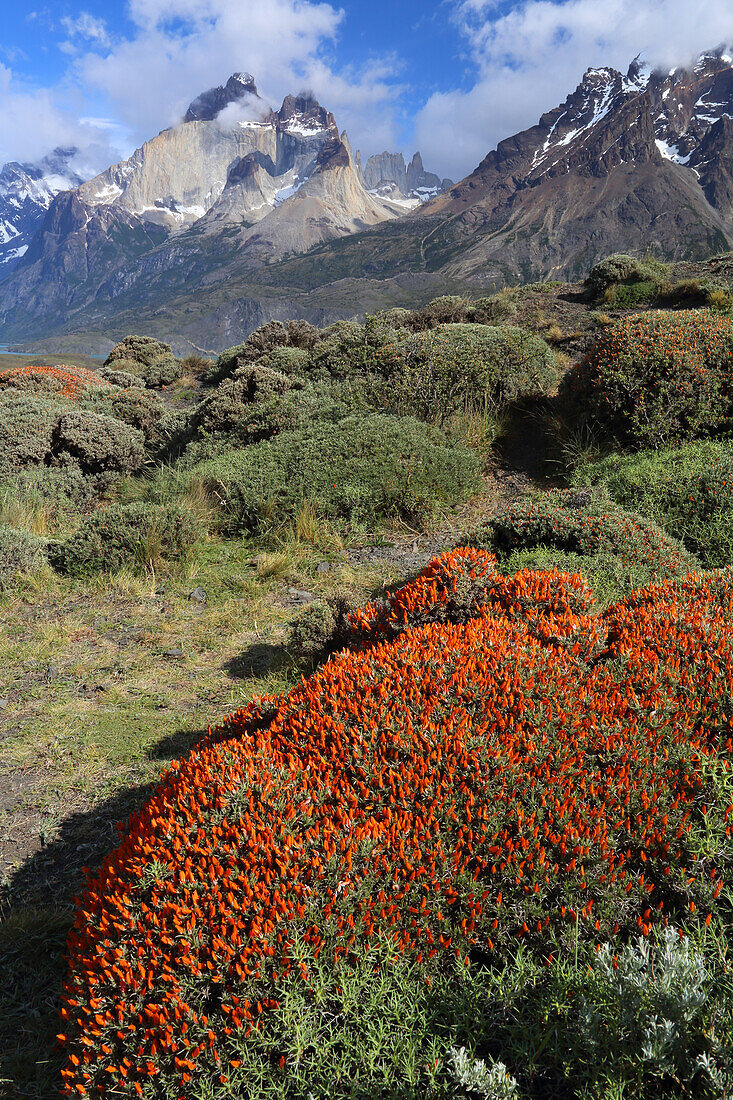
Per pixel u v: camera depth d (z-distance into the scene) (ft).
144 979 5.94
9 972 8.58
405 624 12.84
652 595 12.57
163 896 6.46
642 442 27.61
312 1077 5.59
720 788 7.43
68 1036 6.56
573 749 8.01
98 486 38.60
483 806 7.26
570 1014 5.72
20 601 22.33
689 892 6.55
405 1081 5.44
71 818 11.85
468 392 35.45
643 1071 5.01
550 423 34.01
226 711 14.88
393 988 6.17
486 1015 5.97
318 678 10.12
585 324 51.49
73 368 65.92
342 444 28.60
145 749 13.67
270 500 26.55
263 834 6.85
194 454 37.01
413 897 6.60
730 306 44.57
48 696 16.14
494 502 28.27
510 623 11.38
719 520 19.38
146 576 23.41
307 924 6.21
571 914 6.54
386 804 7.59
